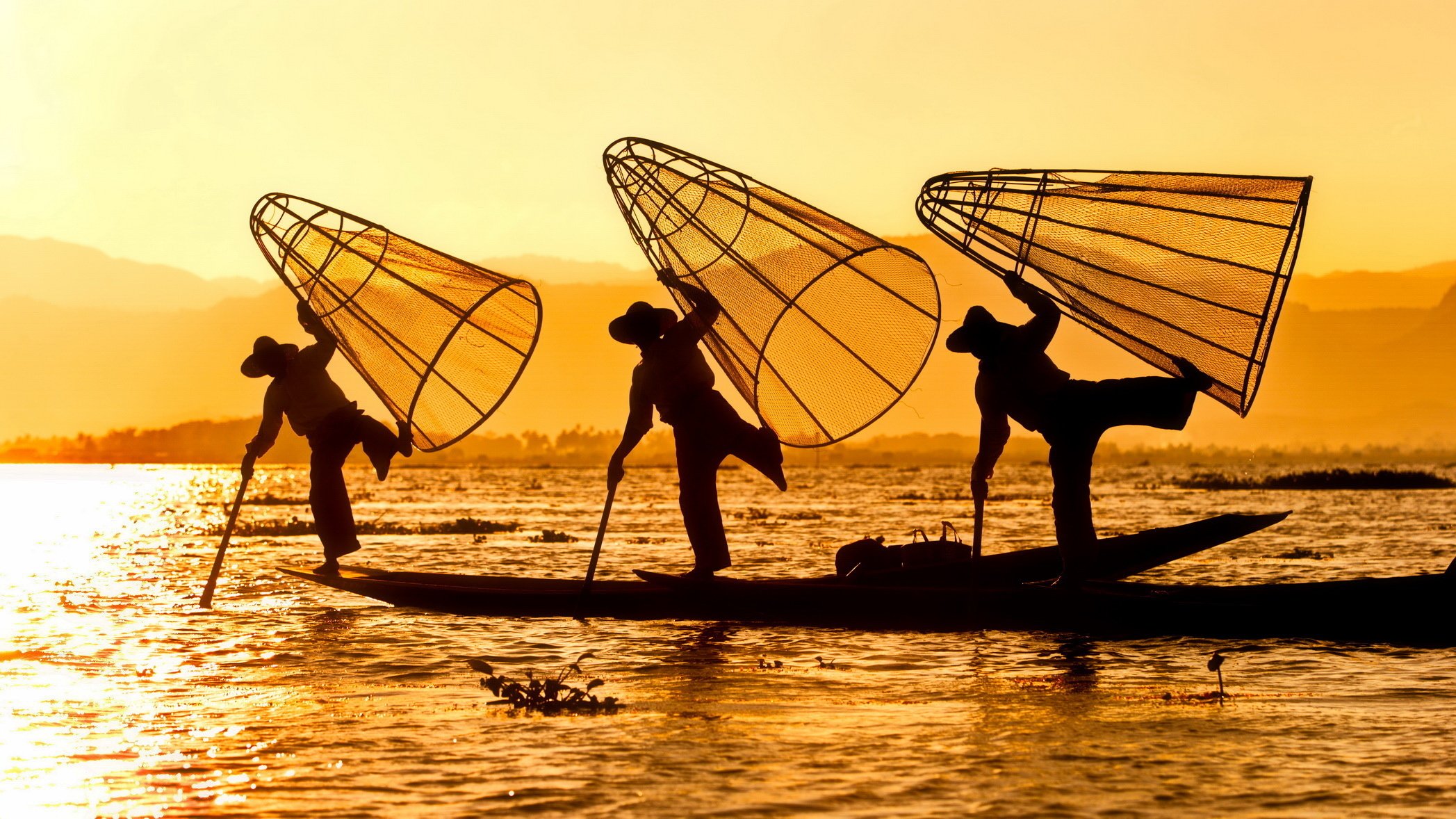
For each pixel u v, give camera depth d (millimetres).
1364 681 29984
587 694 28406
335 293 46500
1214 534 41969
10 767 22422
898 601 38969
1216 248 36562
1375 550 71625
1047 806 19359
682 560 68500
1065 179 38562
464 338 45938
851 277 42031
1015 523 106812
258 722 26125
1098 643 36281
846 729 25047
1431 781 20609
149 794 20625
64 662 34250
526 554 72812
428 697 28891
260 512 154375
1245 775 21109
